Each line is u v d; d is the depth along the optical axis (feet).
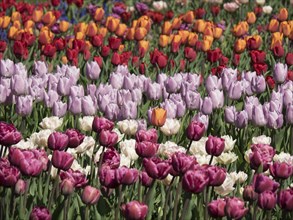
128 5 53.26
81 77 32.24
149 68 35.96
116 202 18.90
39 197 18.79
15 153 16.55
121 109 24.04
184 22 42.29
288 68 36.37
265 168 18.84
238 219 15.93
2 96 25.73
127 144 20.59
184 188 15.74
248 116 24.88
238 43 35.06
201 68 36.14
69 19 48.47
